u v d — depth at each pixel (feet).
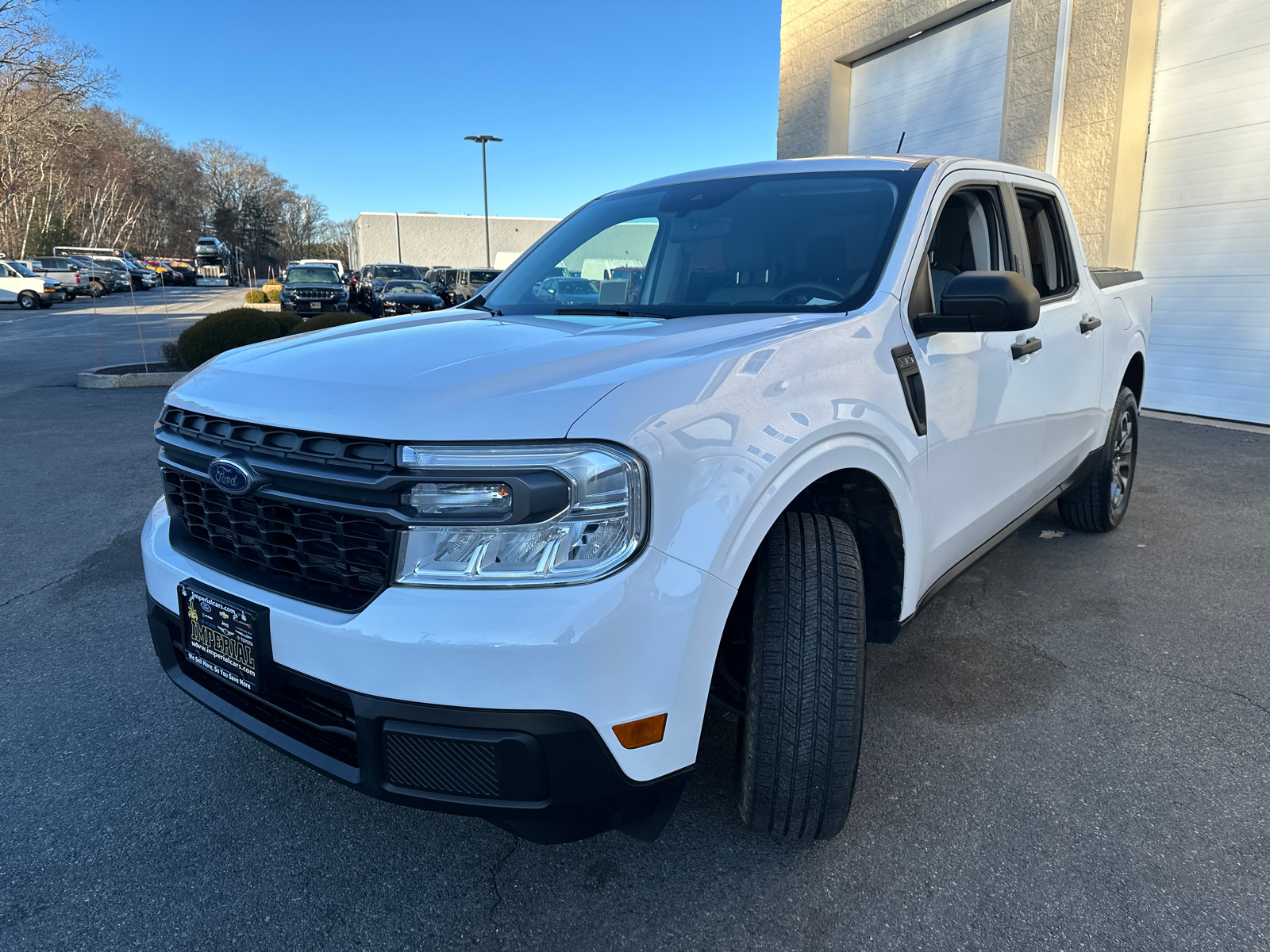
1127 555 13.85
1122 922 6.00
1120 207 27.84
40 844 7.02
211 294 155.02
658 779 5.44
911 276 7.74
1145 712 8.96
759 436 5.69
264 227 339.98
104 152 245.24
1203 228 26.22
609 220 10.14
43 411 29.48
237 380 6.42
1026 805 7.38
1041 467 10.71
